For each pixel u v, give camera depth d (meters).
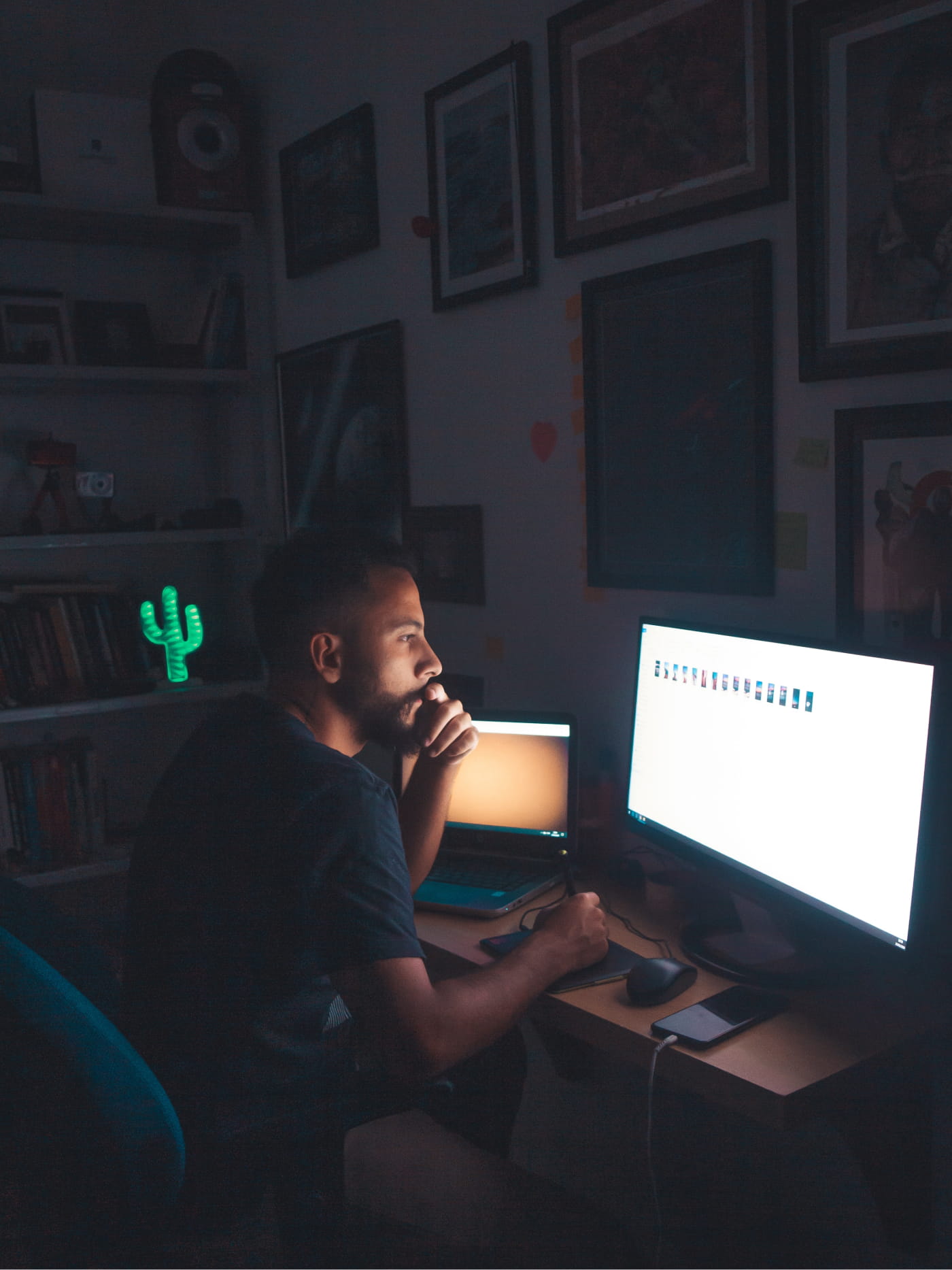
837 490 1.50
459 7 2.13
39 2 2.95
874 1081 1.18
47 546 2.67
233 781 1.17
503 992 1.22
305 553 1.30
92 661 2.85
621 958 1.43
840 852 1.26
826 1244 1.60
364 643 1.28
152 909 1.21
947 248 1.34
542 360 2.03
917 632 1.42
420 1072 1.11
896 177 1.39
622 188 1.80
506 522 2.16
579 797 1.88
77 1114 1.06
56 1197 1.12
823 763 1.29
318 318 2.72
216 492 3.29
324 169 2.58
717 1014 1.24
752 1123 1.69
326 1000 1.20
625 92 1.77
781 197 1.55
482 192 2.10
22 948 1.07
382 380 2.47
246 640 3.17
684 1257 1.78
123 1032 1.22
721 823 1.47
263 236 2.92
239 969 1.13
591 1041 1.28
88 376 2.70
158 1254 1.13
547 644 2.09
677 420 1.75
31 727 3.04
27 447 2.91
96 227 2.86
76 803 2.81
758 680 1.40
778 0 1.52
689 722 1.53
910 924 1.15
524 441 2.09
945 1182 1.45
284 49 2.71
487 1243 1.14
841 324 1.47
